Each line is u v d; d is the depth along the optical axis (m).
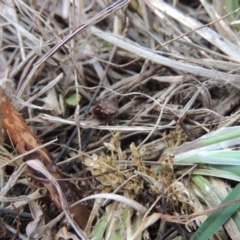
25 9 0.30
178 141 0.25
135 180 0.24
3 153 0.23
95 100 0.28
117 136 0.25
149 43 0.30
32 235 0.24
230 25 0.29
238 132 0.24
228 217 0.22
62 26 0.31
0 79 0.25
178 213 0.23
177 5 0.32
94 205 0.24
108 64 0.29
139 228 0.22
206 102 0.26
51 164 0.23
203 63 0.26
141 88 0.28
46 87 0.27
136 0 0.31
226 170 0.23
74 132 0.27
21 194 0.26
